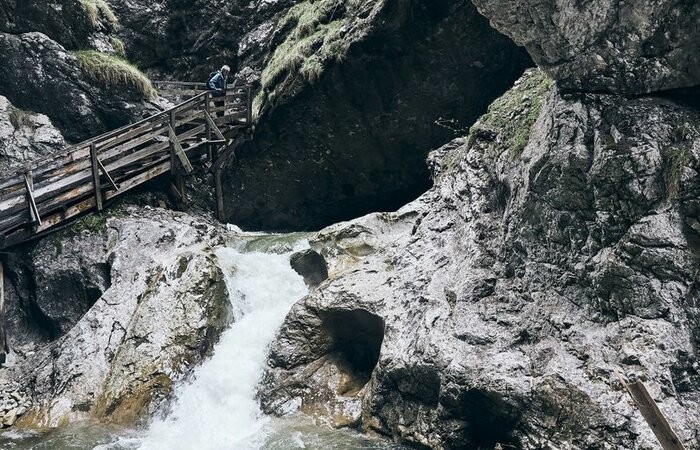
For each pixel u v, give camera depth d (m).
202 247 12.74
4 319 12.52
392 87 14.93
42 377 11.34
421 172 15.96
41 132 15.73
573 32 8.48
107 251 13.11
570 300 8.66
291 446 9.34
